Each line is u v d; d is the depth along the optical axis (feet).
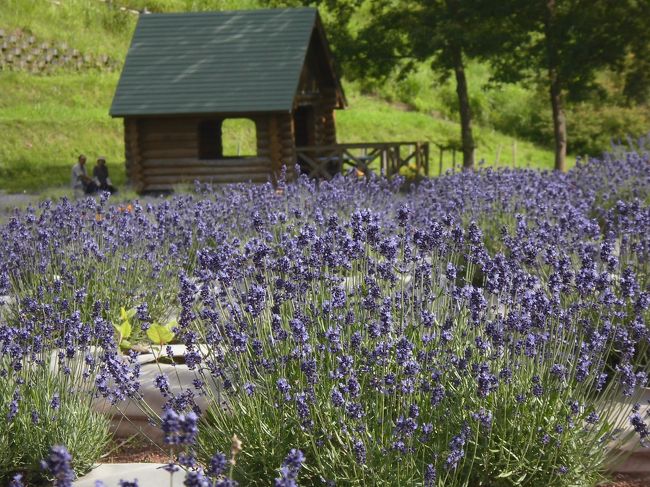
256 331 17.40
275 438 15.05
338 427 14.87
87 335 18.19
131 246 28.30
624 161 46.60
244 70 77.05
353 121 118.73
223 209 32.91
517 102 144.46
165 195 73.41
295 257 19.54
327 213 32.42
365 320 17.37
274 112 74.38
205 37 80.43
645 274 22.81
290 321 15.88
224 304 20.18
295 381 15.81
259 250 18.43
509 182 38.29
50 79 114.42
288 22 80.59
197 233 29.91
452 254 22.30
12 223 27.43
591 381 16.76
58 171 88.89
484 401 15.56
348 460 14.55
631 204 25.81
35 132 95.81
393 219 31.68
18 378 16.99
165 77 77.36
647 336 19.21
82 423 16.98
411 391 14.55
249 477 15.16
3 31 116.88
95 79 117.08
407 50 85.97
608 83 123.03
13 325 22.50
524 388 15.83
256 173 76.28
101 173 71.46
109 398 16.74
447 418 15.07
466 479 14.46
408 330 17.44
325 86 89.45
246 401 15.78
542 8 80.02
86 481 16.40
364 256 19.48
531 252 20.26
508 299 18.88
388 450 14.39
